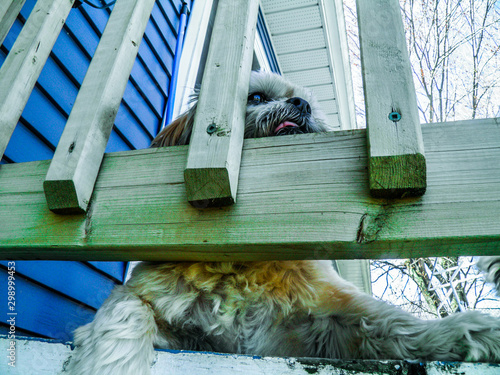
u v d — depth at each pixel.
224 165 1.14
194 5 4.42
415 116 1.08
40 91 2.50
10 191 1.48
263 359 1.15
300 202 1.16
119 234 1.28
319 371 1.10
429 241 1.05
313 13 5.79
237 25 1.46
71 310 2.51
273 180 1.22
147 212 1.29
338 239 1.09
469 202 1.06
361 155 1.18
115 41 1.62
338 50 6.36
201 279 1.66
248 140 1.31
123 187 1.36
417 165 1.03
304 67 6.70
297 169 1.21
